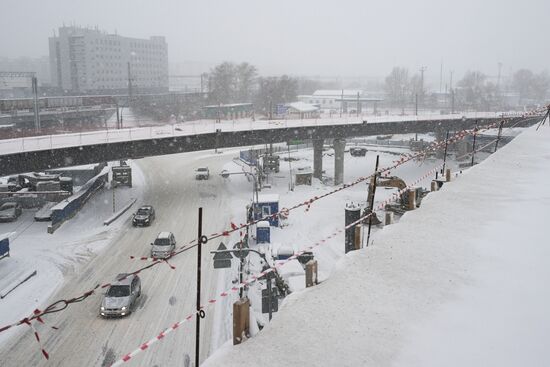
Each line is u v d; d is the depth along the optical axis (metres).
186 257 32.53
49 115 90.19
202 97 127.44
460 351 5.56
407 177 63.78
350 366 5.31
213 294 26.44
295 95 135.62
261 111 126.44
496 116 74.44
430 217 10.65
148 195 52.56
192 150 52.84
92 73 162.88
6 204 43.72
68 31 164.38
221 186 56.94
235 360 5.48
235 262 31.12
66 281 29.09
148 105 114.19
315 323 6.22
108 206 47.50
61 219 40.75
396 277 7.56
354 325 6.16
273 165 64.81
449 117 76.38
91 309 24.86
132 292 25.17
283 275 23.53
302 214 43.16
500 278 7.45
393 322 6.21
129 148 48.72
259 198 42.09
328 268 29.44
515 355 5.46
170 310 24.61
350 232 12.37
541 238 9.14
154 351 20.47
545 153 19.00
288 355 5.54
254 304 23.89
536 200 11.86
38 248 35.22
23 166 41.75
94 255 33.72
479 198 12.20
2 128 80.19
